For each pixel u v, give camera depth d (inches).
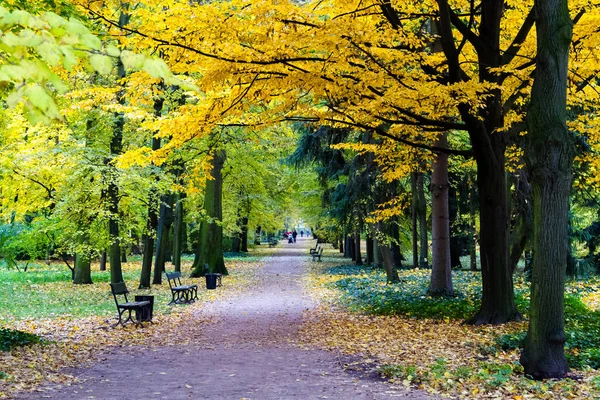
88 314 545.3
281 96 381.7
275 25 313.6
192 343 406.9
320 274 1072.2
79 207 711.7
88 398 245.3
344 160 959.0
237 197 1467.8
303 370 312.8
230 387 270.8
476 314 445.1
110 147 736.3
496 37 410.3
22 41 94.4
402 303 550.0
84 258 789.9
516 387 247.0
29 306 608.1
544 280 272.8
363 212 922.7
